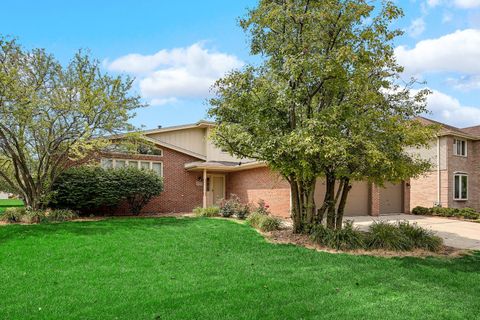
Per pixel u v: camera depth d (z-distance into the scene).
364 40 9.39
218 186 22.03
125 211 17.70
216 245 9.68
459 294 6.05
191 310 5.21
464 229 14.05
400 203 21.09
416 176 10.31
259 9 9.92
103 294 5.85
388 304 5.54
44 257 8.20
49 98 13.23
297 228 11.14
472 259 8.59
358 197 18.59
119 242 9.73
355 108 9.56
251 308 5.30
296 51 9.55
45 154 13.91
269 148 9.43
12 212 13.55
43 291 6.00
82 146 13.77
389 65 9.86
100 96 13.47
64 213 14.38
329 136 8.79
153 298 5.68
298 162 9.24
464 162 23.27
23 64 13.12
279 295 5.88
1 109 12.31
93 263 7.80
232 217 15.82
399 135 9.29
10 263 7.73
